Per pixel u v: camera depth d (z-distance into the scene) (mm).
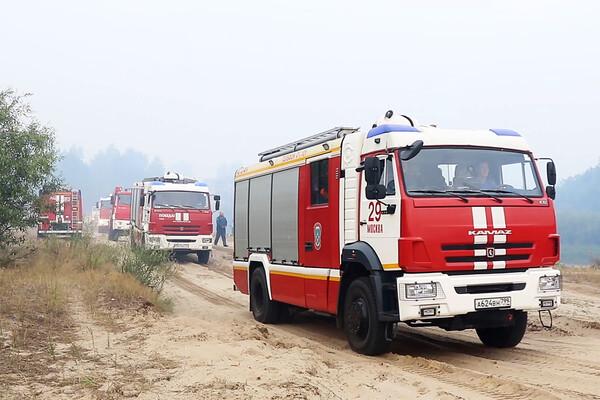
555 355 9242
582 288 19125
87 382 6734
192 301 16234
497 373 8141
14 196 17656
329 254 10289
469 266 8594
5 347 8500
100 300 12875
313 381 6930
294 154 11750
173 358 7984
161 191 26984
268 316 12742
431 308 8375
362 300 9305
